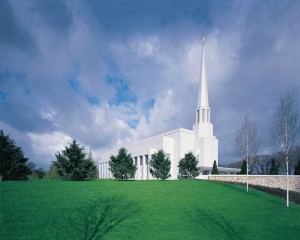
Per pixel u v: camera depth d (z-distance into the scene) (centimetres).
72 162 4006
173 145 6900
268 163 8550
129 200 2162
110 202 2059
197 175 5141
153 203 2109
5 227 1477
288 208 2295
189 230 1577
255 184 4175
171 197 2381
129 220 1691
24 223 1545
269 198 2714
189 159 5100
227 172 6831
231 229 1644
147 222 1670
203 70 7238
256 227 1700
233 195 2659
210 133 6906
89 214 1755
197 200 2316
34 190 2389
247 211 2056
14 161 3847
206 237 1489
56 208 1820
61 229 1492
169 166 4903
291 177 3959
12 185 2670
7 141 3875
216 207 2109
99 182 3297
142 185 3112
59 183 2994
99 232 1483
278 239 1534
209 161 6588
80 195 2239
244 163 5662
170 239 1434
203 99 7062
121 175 4409
